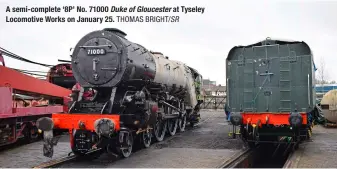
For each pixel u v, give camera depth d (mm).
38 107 11477
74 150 8695
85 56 9031
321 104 17547
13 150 10203
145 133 10641
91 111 8703
